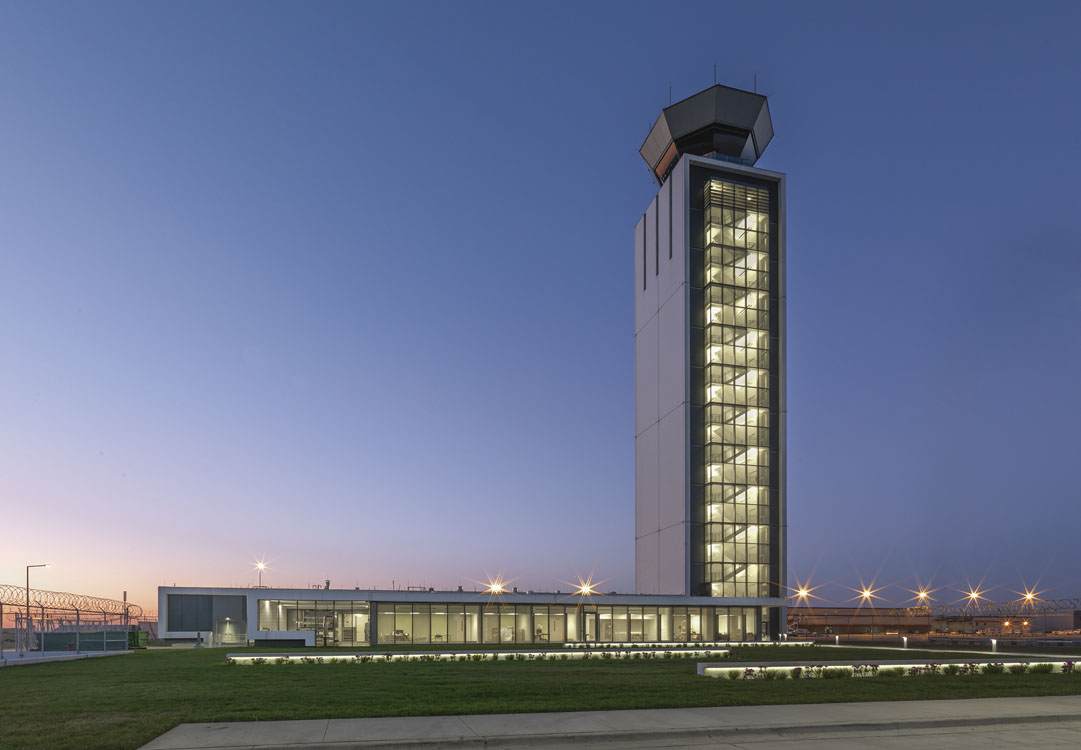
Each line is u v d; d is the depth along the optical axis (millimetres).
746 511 79875
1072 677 27453
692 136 92312
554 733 14414
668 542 83000
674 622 66875
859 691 21828
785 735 15219
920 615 122875
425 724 15289
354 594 59062
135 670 31109
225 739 13703
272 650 45094
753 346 83812
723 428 81188
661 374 88125
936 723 16359
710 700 19125
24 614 42188
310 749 12945
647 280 94375
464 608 61062
